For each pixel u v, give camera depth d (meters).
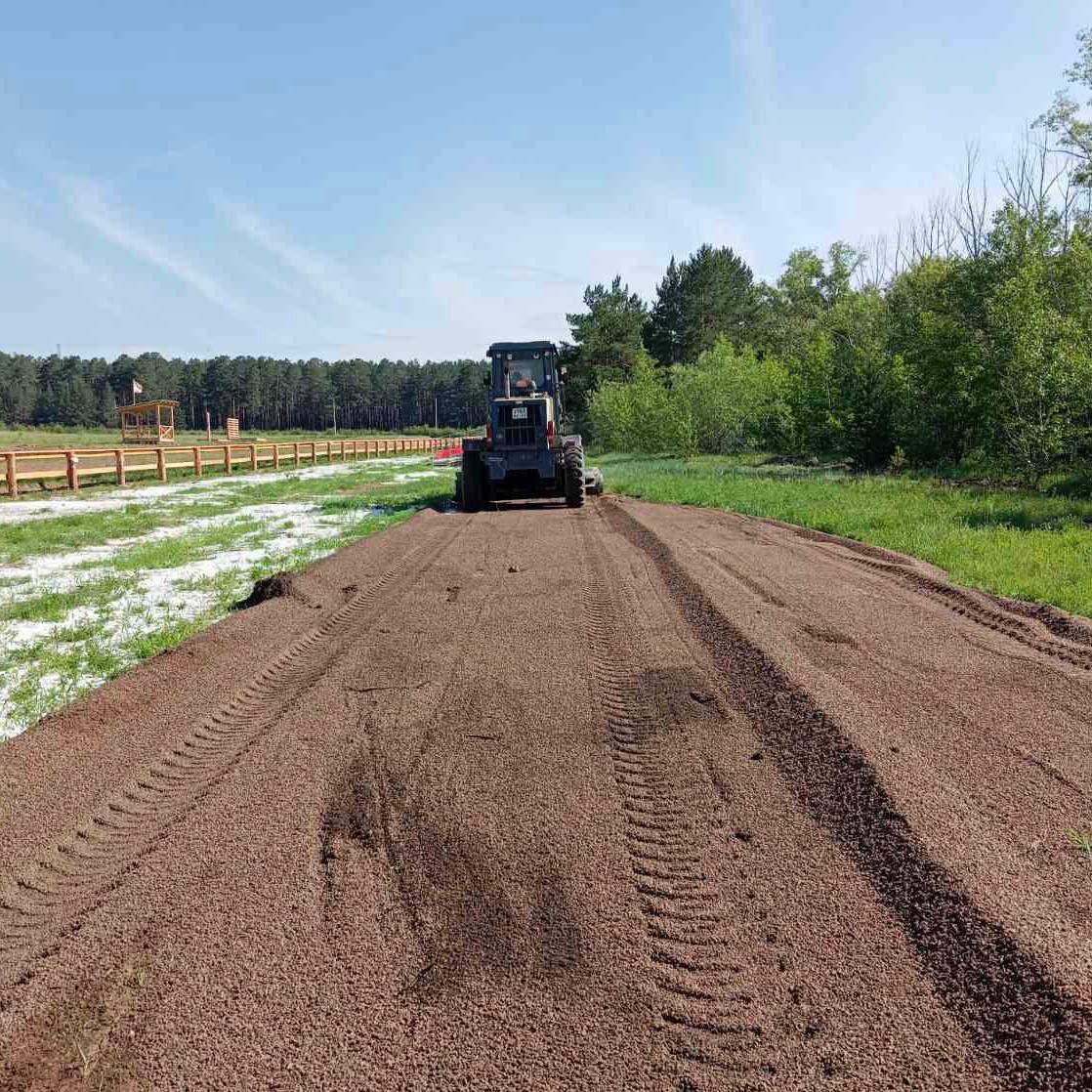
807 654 5.69
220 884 3.24
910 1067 2.28
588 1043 2.41
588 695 5.20
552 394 18.50
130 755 4.50
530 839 3.53
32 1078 2.33
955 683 5.14
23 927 3.05
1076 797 3.67
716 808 3.76
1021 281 16.56
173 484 23.86
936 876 3.06
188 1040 2.45
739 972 2.69
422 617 7.33
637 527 12.77
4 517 15.59
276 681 5.75
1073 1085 2.15
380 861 3.39
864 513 13.03
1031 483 16.73
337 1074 2.31
